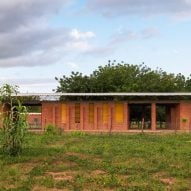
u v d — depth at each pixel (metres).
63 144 27.98
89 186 14.10
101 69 60.59
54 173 16.61
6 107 25.30
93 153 22.36
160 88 57.69
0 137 21.22
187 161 19.52
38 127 49.38
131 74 60.22
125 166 17.86
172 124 49.84
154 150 23.97
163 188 13.74
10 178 15.45
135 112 56.72
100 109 46.97
